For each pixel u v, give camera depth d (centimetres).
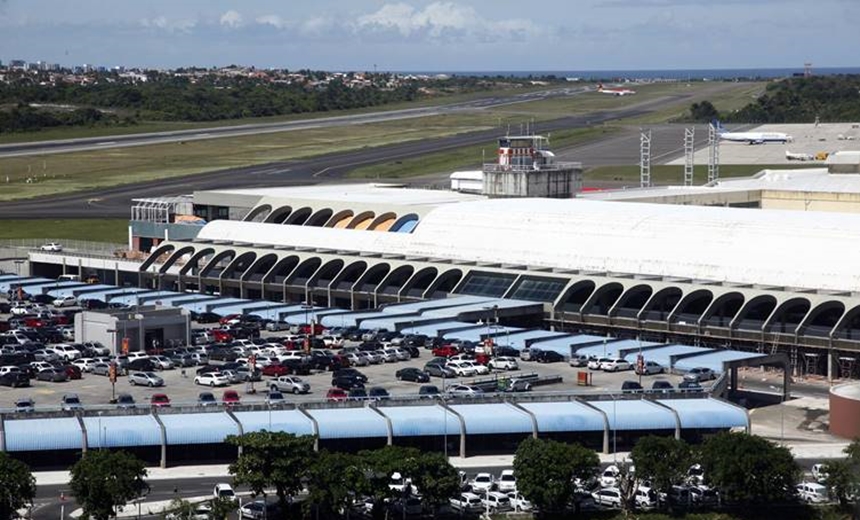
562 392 17088
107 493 12662
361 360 19875
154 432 14862
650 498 13788
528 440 13688
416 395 16825
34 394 18162
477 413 15650
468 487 13962
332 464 13125
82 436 14688
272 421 15200
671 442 13688
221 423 15150
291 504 13438
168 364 19962
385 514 13338
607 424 15500
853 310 19862
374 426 15150
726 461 13438
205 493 13950
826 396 18638
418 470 13150
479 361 19338
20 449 14538
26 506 13050
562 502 13262
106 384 18900
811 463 15112
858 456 13788
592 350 19962
